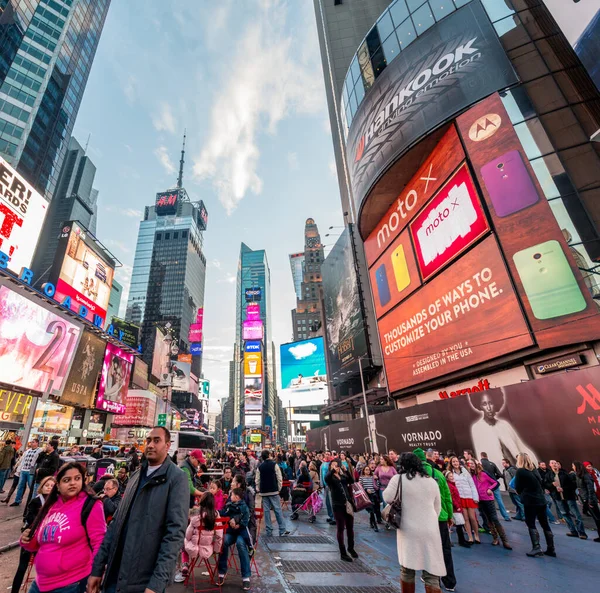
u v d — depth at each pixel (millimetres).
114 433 51469
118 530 2893
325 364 60156
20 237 30016
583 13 17703
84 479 3434
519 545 8070
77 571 3113
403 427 22797
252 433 73000
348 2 68500
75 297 39406
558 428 12602
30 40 76938
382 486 10273
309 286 124125
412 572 4348
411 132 24234
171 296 172875
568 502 8969
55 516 3236
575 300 14938
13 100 71188
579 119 17812
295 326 117000
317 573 6301
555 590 5383
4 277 25328
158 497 2971
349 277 50344
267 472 9859
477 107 20672
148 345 76000
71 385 35219
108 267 46062
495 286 17984
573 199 16359
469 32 22922
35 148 74562
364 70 32219
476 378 20203
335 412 58375
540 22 20688
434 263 23375
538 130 18281
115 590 2707
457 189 21312
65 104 84750
